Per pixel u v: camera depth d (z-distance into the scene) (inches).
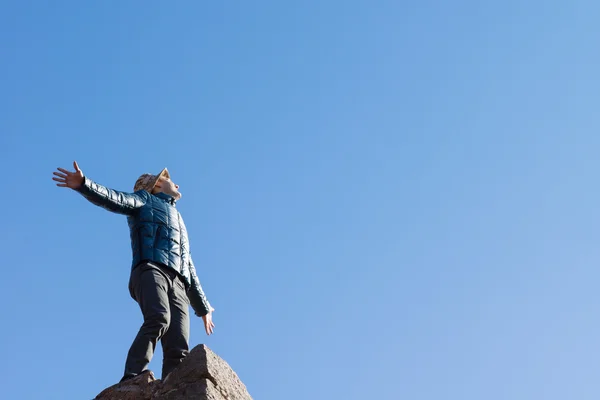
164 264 344.8
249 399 316.8
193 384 295.1
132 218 358.3
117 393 302.8
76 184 323.9
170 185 385.1
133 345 319.6
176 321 343.3
